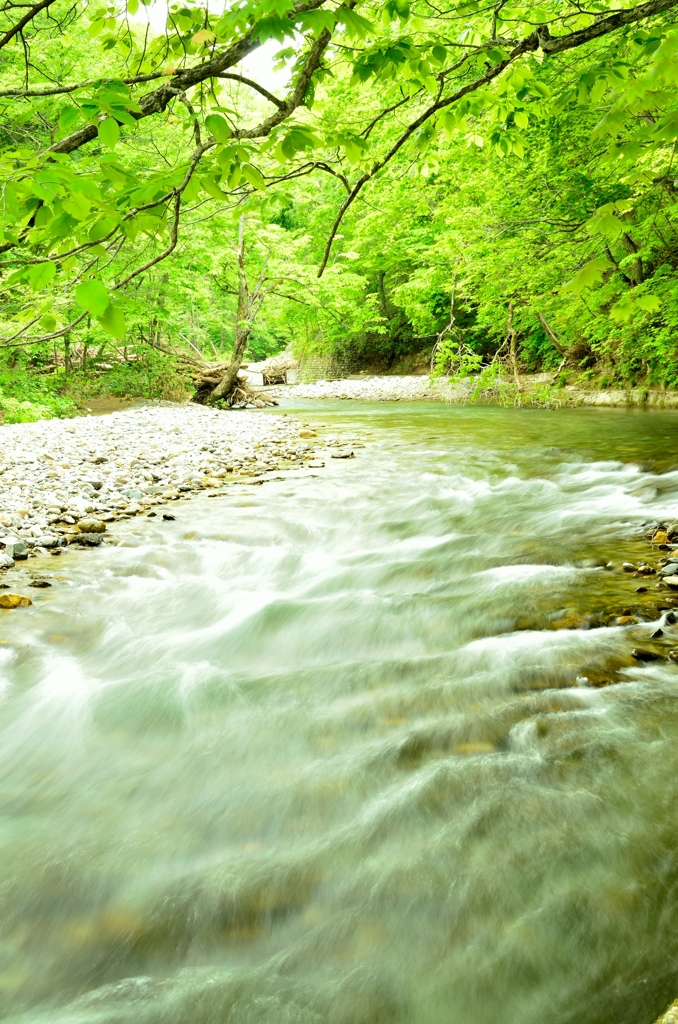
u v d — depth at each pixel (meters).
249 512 7.55
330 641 4.39
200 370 21.64
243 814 2.79
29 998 2.08
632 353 14.86
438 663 3.79
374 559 5.94
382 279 30.12
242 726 3.43
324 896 2.32
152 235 2.21
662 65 2.33
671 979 1.86
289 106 2.22
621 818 2.45
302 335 29.33
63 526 6.92
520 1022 1.86
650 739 2.85
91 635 4.57
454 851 2.41
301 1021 1.91
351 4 2.05
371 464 10.17
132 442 11.87
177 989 2.06
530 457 10.15
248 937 2.21
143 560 6.07
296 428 14.35
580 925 2.07
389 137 9.55
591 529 6.19
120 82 1.92
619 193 9.49
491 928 2.12
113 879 2.48
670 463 8.80
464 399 21.50
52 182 1.65
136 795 2.97
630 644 3.71
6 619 4.78
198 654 4.34
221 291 23.09
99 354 20.08
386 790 2.78
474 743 2.99
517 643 3.88
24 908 2.38
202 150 2.03
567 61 7.02
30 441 11.45
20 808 2.92
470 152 11.73
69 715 3.62
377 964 2.07
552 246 7.02
